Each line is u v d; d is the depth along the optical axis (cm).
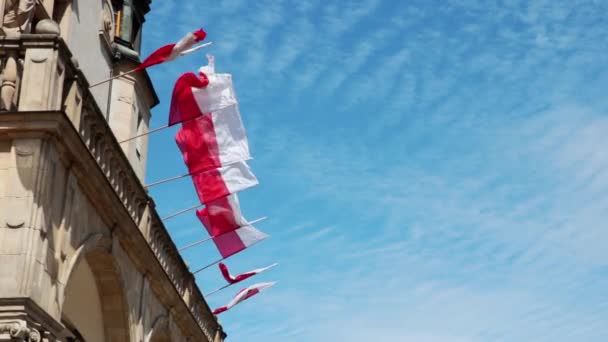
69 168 2039
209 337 3616
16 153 1906
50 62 1966
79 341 2502
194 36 2473
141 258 2572
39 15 2603
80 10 2922
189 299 3200
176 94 2739
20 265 1827
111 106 3212
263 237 3256
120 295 2458
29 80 1948
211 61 2792
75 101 2069
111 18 3238
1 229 1855
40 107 1927
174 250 2952
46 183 1920
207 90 2788
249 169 3058
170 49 2470
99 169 2148
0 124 1906
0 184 1895
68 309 2450
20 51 1981
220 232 3103
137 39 3509
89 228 2189
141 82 3359
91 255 2316
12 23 2314
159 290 2800
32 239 1858
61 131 1938
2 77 1969
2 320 1769
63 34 2786
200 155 2827
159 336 2961
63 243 2006
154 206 2702
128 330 2520
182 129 2825
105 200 2234
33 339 1795
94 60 3056
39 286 1877
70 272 2038
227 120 2853
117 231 2369
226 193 3009
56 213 1983
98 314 2497
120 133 3191
